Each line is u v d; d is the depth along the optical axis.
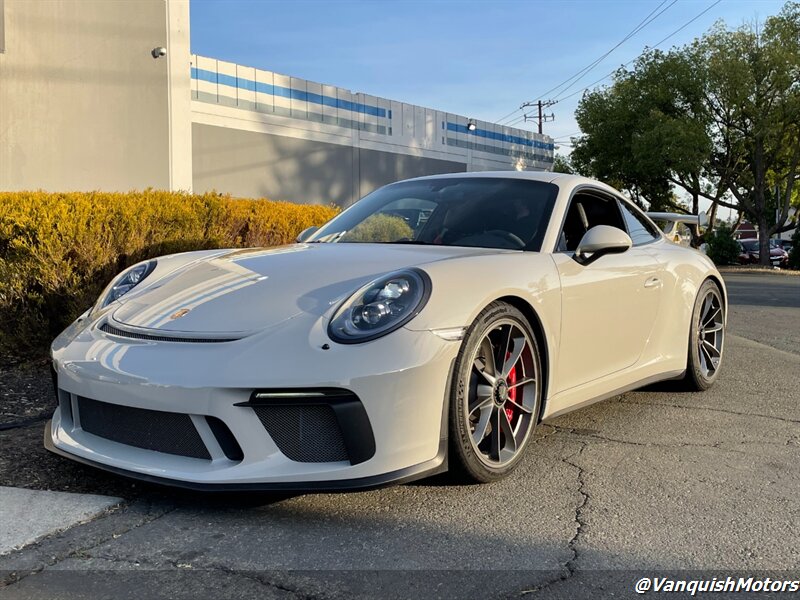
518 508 2.55
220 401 2.30
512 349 2.83
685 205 35.19
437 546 2.24
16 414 3.69
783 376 5.00
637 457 3.14
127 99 9.87
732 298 12.23
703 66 29.06
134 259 5.12
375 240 3.48
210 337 2.46
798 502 2.64
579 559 2.17
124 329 2.69
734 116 29.33
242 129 24.56
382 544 2.25
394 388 2.33
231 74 24.16
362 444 2.31
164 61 10.25
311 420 2.35
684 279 4.16
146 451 2.49
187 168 10.68
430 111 33.78
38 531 2.30
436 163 34.25
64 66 9.21
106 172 9.68
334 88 28.33
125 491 2.66
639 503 2.61
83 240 4.83
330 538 2.29
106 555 2.16
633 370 3.71
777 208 32.62
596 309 3.28
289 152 26.41
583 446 3.30
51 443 2.73
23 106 8.83
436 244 3.32
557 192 3.53
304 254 3.16
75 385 2.59
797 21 28.27
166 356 2.43
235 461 2.35
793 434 3.53
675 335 4.11
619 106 30.92
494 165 38.56
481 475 2.67
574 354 3.17
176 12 10.38
